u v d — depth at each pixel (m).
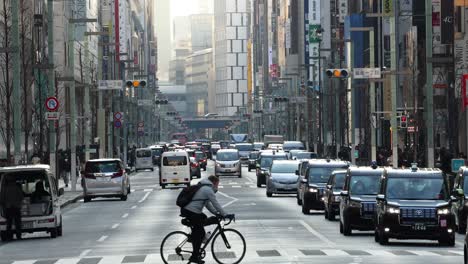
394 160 138.25
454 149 147.75
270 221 86.50
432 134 114.94
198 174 199.38
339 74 130.88
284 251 58.03
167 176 161.38
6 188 73.75
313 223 84.12
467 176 76.88
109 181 126.50
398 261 50.75
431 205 62.53
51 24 121.31
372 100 161.12
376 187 72.12
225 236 49.50
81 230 82.00
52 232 75.12
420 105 163.50
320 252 57.22
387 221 62.59
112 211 107.06
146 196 137.88
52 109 121.44
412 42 181.62
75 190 145.38
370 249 59.78
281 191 128.25
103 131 185.75
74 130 147.38
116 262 53.03
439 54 159.12
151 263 51.81
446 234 62.22
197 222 48.66
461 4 154.62
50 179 75.12
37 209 74.25
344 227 71.19
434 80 168.38
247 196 132.50
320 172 97.81
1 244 71.06
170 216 96.50
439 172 65.25
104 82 145.12
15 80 97.81
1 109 143.50
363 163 175.38
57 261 55.03
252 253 56.69
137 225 85.38
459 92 148.62
